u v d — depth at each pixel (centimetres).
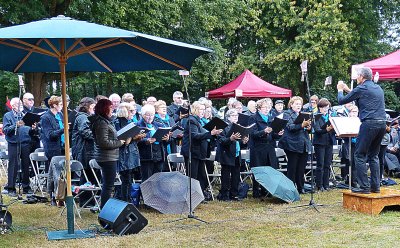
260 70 2420
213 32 2452
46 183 864
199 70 2008
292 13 2270
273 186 788
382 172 974
